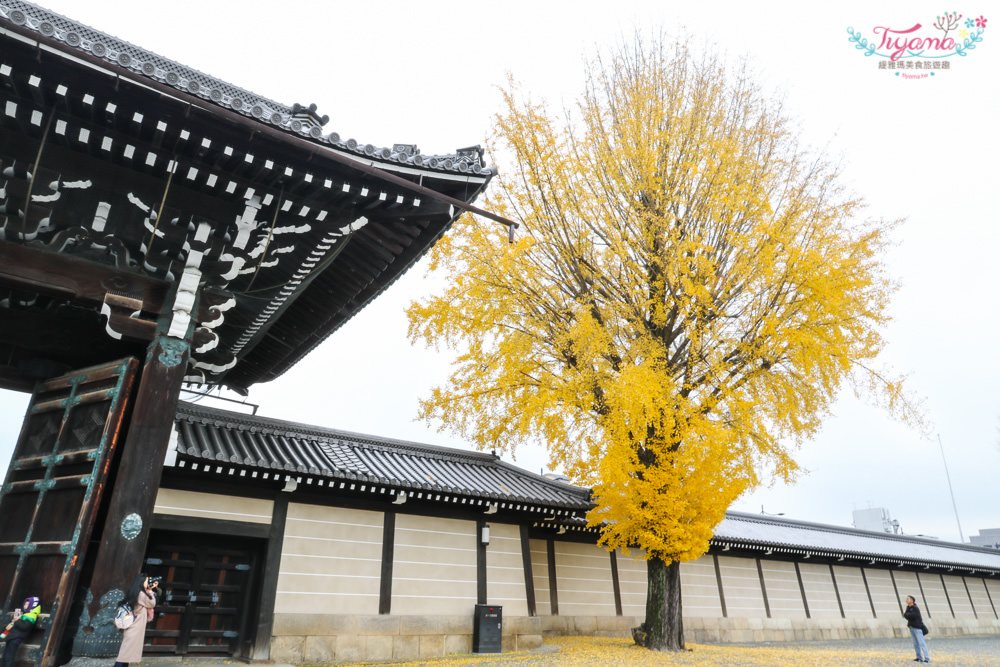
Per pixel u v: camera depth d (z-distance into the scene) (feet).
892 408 40.86
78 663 17.28
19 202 19.20
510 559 46.57
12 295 24.49
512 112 47.03
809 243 43.09
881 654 51.08
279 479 36.88
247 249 22.56
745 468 40.75
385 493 40.88
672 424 38.55
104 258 21.35
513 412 43.78
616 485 39.14
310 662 35.55
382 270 26.73
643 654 40.70
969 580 95.81
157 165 19.98
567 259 46.44
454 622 41.65
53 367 24.93
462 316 43.37
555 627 52.01
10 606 19.38
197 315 21.97
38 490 21.47
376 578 39.68
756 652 47.03
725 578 66.18
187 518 34.30
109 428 20.45
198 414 39.04
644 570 60.13
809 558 74.13
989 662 46.75
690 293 39.78
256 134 19.34
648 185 44.47
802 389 41.91
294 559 37.17
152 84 17.47
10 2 29.01
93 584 17.99
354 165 20.83
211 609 34.73
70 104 17.85
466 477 47.26
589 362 41.14
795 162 46.26
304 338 33.68
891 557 81.41
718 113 47.32
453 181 23.29
